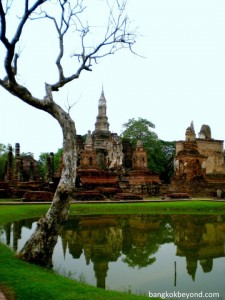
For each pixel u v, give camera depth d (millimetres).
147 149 70938
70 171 12023
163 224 23938
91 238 18422
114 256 14492
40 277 9609
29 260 11500
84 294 8383
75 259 13883
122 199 39188
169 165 76688
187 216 28672
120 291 10031
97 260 13781
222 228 22312
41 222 11812
